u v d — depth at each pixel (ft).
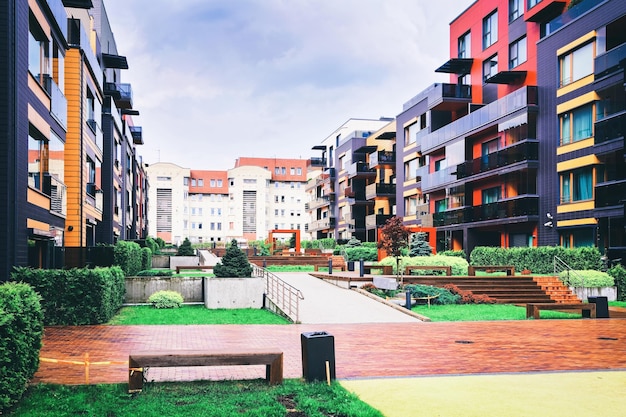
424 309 61.11
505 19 106.42
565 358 34.47
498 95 108.68
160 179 266.77
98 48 105.09
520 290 71.77
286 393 24.56
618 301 71.00
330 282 85.25
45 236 56.54
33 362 24.12
